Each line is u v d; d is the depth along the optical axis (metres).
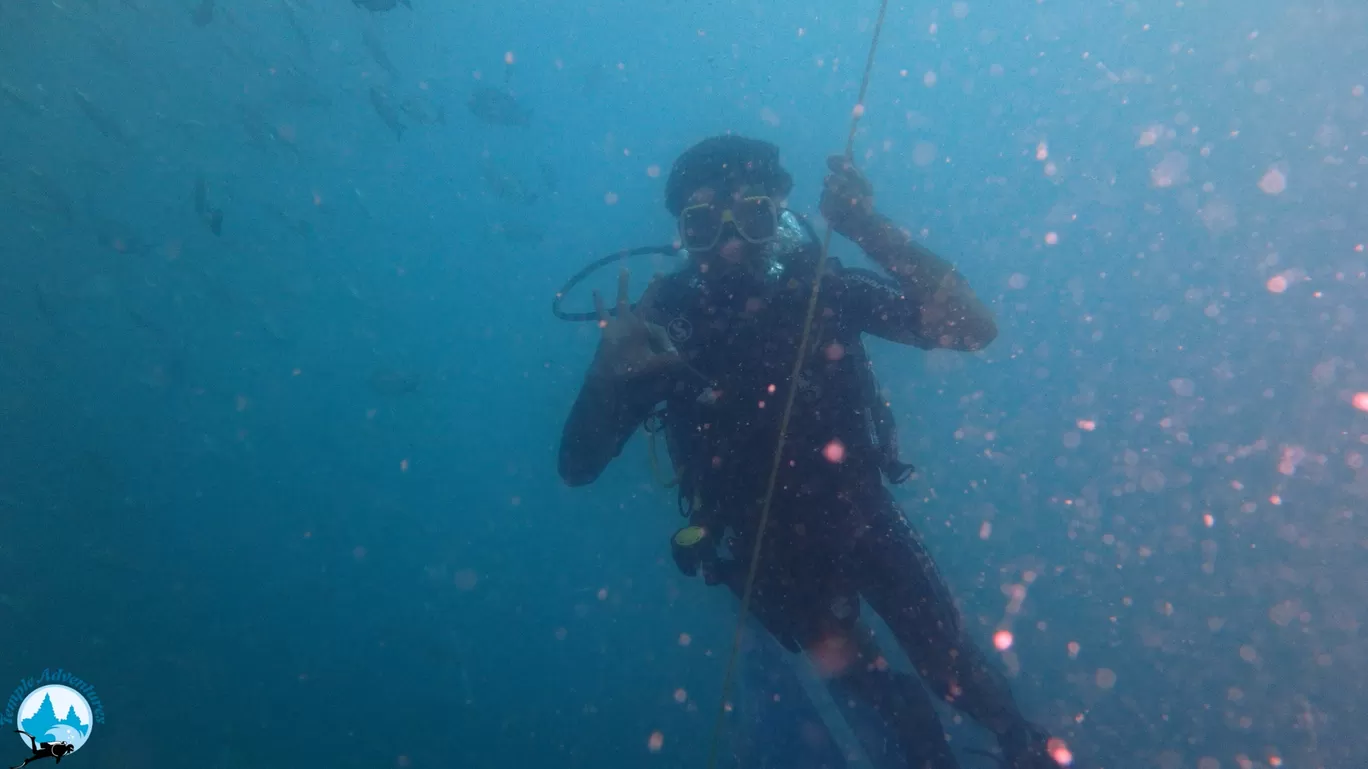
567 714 7.81
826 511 2.74
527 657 9.96
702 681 7.37
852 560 2.81
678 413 2.82
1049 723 4.42
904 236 2.63
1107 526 6.57
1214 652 4.72
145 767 10.43
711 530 2.87
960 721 4.61
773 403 2.70
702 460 2.80
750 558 2.82
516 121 8.12
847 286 2.74
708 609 7.72
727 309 2.70
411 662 11.39
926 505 7.46
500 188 9.79
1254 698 4.27
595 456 2.78
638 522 9.85
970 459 8.50
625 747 6.62
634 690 7.78
